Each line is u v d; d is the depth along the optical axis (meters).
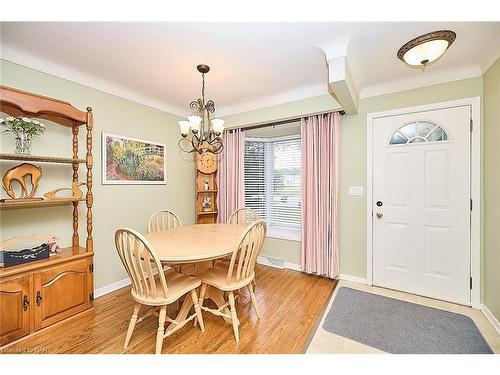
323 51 1.87
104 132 2.48
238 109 3.30
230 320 1.84
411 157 2.39
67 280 1.83
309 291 2.47
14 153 1.71
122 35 1.70
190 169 3.57
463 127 2.16
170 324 1.80
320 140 2.85
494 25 1.56
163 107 3.13
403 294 2.38
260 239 1.91
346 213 2.76
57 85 2.13
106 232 2.50
